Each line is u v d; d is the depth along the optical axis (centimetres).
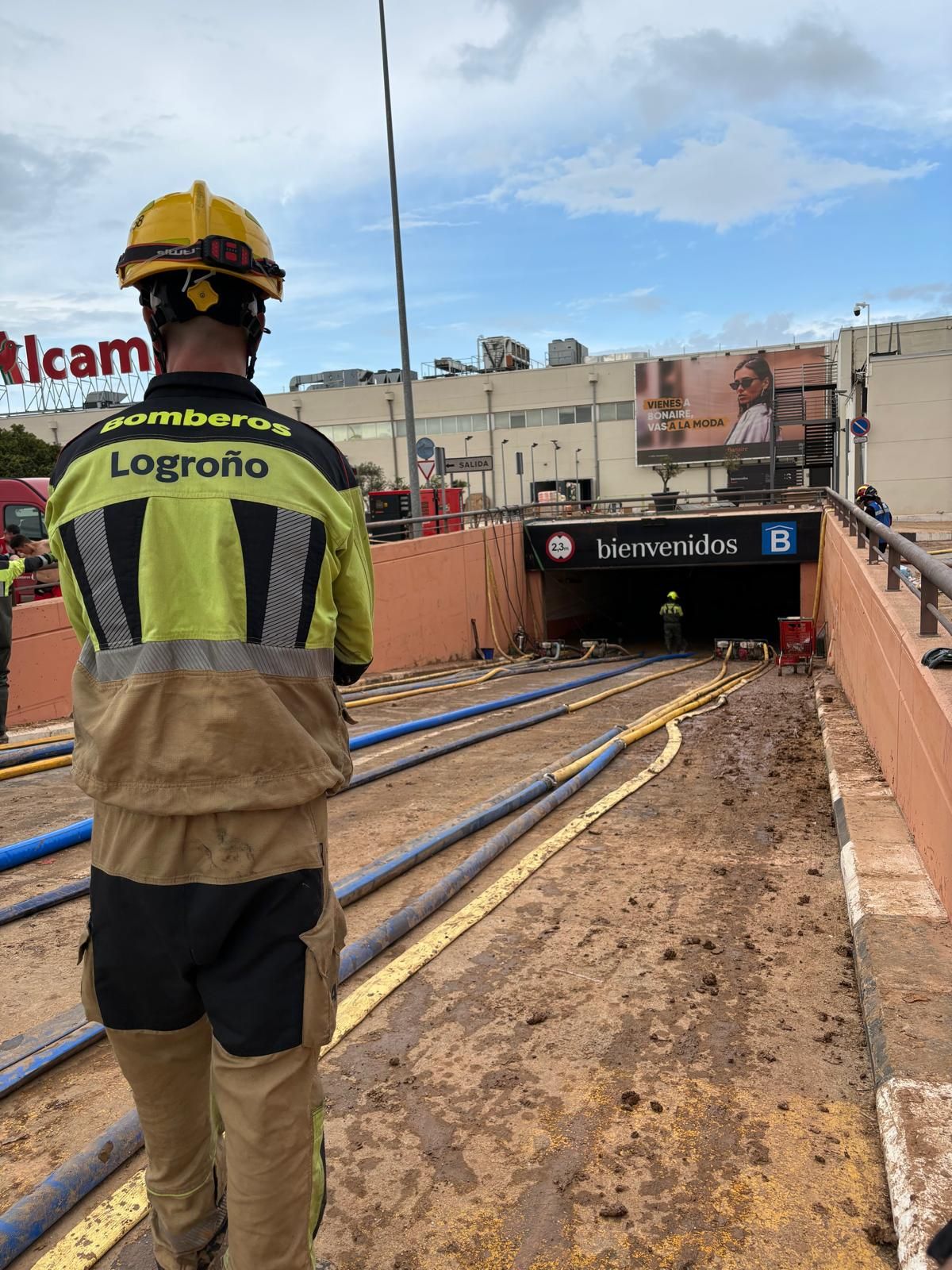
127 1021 153
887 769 564
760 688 1315
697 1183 229
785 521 2183
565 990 335
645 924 394
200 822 140
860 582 827
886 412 3450
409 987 339
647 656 2456
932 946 333
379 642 1623
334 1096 271
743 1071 279
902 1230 202
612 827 543
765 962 353
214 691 139
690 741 830
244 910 141
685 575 3366
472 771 704
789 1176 230
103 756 142
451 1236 214
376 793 636
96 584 144
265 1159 141
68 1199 226
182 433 149
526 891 439
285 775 143
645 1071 280
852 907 381
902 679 498
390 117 1827
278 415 160
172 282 153
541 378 6034
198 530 142
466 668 1784
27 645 898
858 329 4069
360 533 166
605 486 5994
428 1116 260
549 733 910
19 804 586
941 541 2439
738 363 5550
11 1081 278
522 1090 272
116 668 143
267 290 161
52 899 425
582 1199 225
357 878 433
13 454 3738
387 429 6381
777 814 560
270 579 144
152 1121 166
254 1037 141
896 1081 253
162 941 143
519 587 2330
